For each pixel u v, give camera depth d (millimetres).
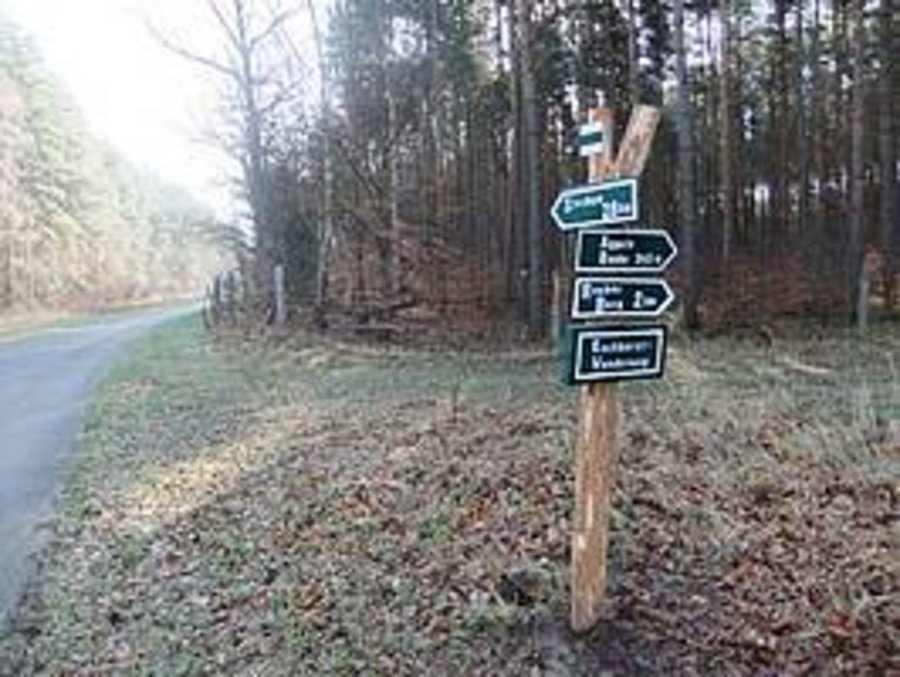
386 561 7371
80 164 66875
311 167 27016
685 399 11891
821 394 12023
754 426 10023
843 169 33344
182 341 25750
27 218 55750
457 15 32219
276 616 6848
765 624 6043
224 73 26719
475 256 31641
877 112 31516
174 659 6449
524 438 10203
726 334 20109
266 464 10727
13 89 57469
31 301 55250
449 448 10117
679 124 20984
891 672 5531
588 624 6074
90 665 6480
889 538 6809
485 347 21156
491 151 34438
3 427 14320
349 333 23875
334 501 8844
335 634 6484
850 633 5871
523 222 27703
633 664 5789
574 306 5719
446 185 31906
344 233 26875
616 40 30953
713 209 34875
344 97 27812
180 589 7516
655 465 8711
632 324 5879
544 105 31516
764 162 38219
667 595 6406
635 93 24594
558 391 13672
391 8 29641
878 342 17969
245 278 31609
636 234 5801
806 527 7164
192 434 12820
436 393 14445
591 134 5770
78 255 62281
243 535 8445
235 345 23266
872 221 32969
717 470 8469
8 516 9719
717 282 25578
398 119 28641
